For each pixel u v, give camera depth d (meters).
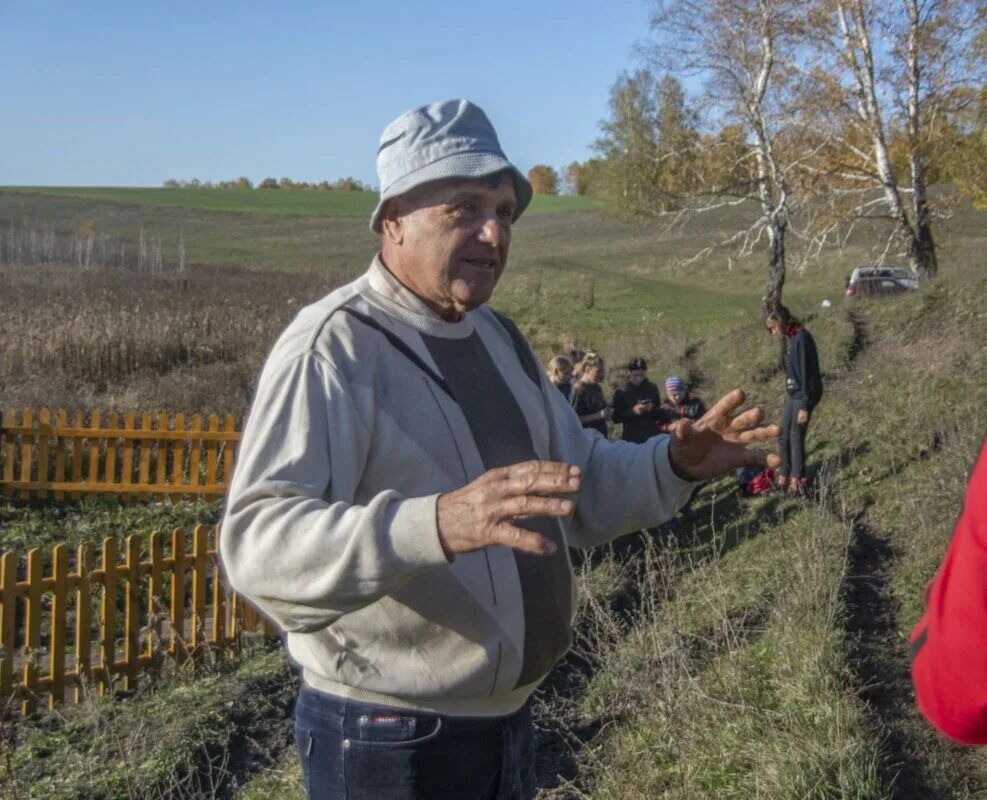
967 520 1.28
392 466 2.02
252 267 52.66
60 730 5.44
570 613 2.30
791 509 8.97
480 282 2.14
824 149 24.17
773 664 5.06
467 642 2.04
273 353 2.04
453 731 2.08
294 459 1.89
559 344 26.05
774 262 24.30
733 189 24.94
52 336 16.83
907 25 22.66
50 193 99.81
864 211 25.31
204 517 10.41
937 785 4.09
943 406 10.96
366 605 1.78
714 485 10.30
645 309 33.41
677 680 4.69
